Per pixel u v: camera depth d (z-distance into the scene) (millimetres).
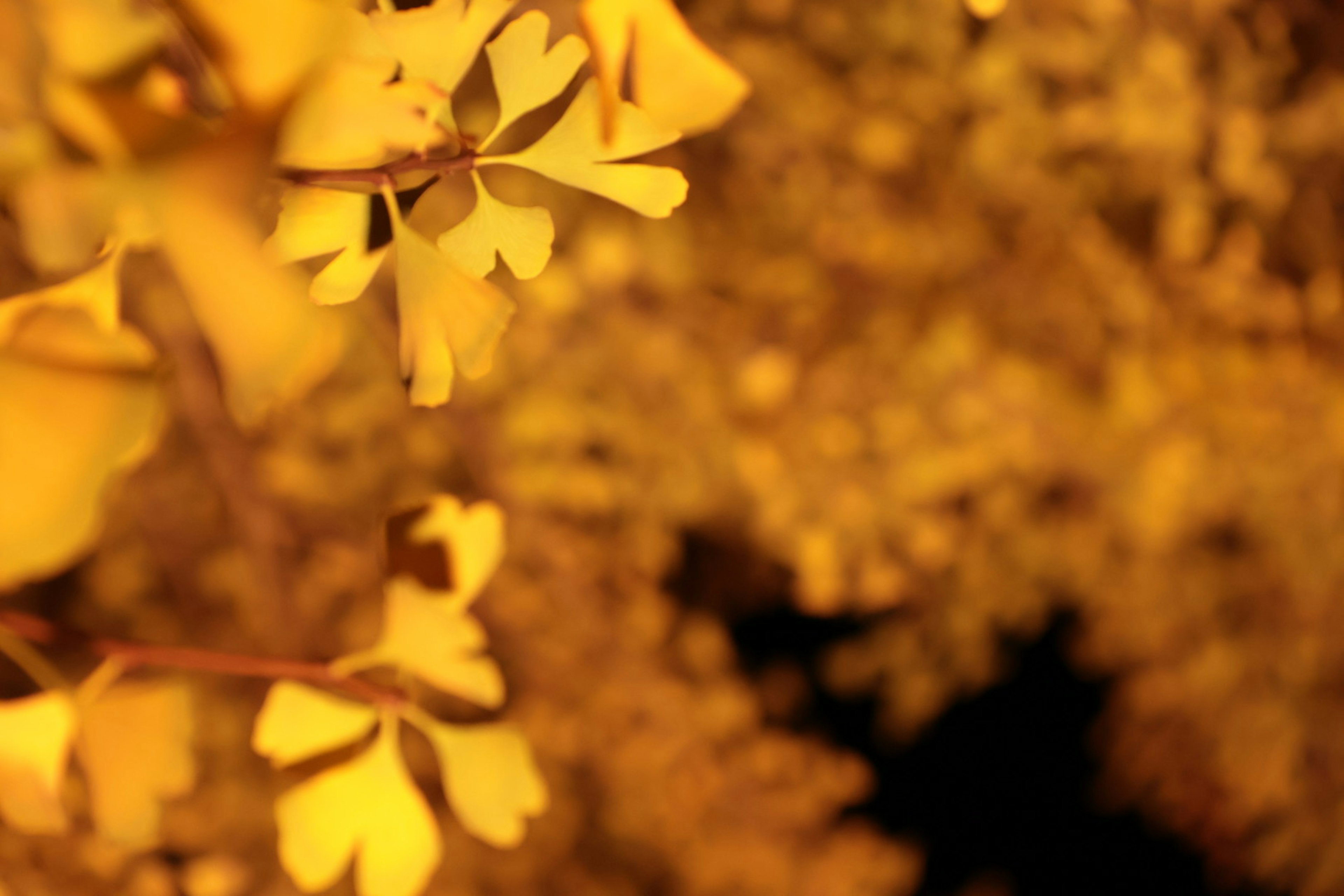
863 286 6012
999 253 5957
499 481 6168
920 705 7027
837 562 6449
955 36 5977
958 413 5875
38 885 2938
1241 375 5668
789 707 7879
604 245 5645
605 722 6863
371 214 1321
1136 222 6246
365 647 6453
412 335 1331
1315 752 7109
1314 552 6340
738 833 6938
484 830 1431
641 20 1294
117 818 1378
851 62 6359
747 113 5930
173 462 6324
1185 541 6711
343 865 1408
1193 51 5707
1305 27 6039
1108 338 5789
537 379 6121
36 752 1314
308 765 1411
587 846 7176
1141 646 7090
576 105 1336
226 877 3598
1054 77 6020
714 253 6273
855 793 7250
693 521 7047
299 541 6633
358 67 1257
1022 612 7113
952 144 6129
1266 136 5633
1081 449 5809
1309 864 7148
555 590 6562
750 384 5789
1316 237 6168
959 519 6789
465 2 1327
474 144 1335
